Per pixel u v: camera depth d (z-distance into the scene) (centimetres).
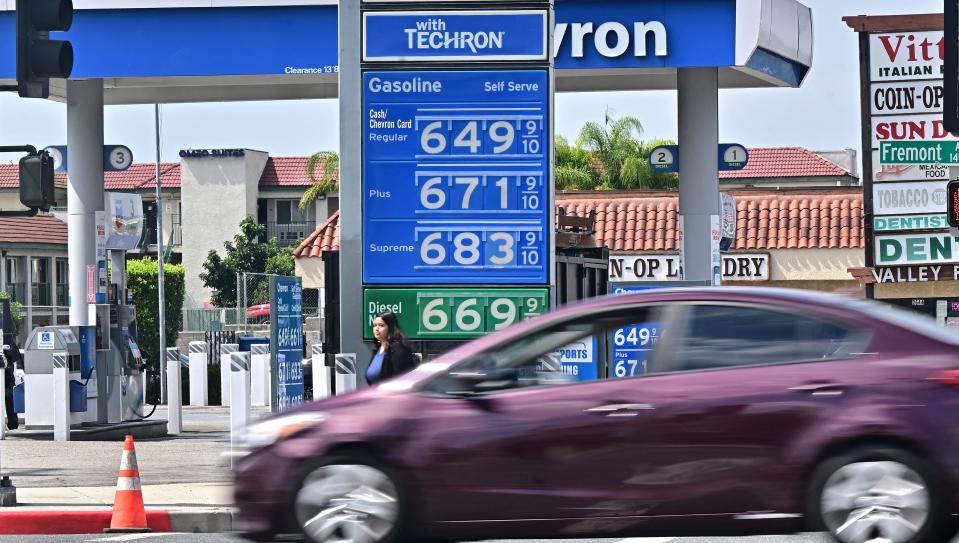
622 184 18112
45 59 3703
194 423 7662
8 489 3881
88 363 6322
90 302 6450
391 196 5056
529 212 5034
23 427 6706
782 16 6594
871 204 9056
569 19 6356
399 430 2709
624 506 2659
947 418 2586
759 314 2717
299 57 6412
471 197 5044
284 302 5062
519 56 5009
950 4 4928
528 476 2678
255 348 9638
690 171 6856
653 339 2741
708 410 2642
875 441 2609
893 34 8912
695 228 6856
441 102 5034
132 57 6431
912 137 8944
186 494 4116
